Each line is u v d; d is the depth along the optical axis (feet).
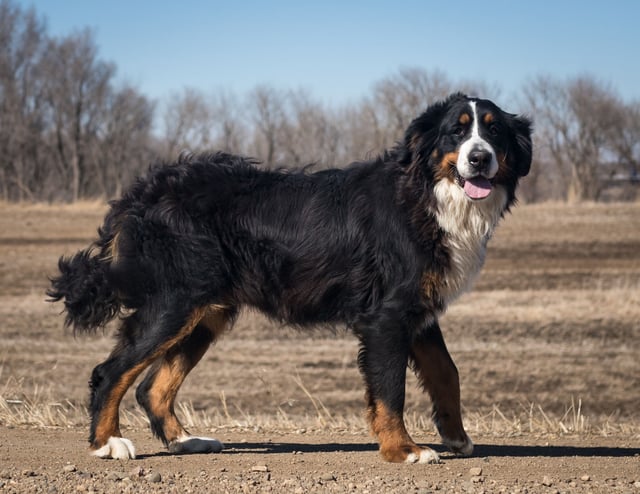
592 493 20.01
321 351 51.80
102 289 23.57
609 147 173.99
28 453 23.52
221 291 23.68
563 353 50.65
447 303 23.52
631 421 37.40
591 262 80.89
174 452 24.13
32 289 68.54
